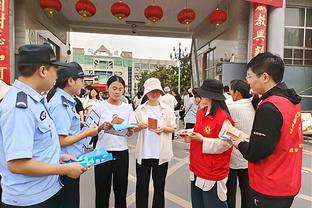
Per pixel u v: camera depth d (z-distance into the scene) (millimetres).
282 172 1983
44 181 1881
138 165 3748
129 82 77750
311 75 11352
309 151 8477
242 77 11609
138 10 14570
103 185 3615
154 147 3699
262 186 2039
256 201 2096
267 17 10828
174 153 7969
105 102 3672
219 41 14492
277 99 1969
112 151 3592
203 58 17172
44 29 13000
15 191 1800
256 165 2080
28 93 1801
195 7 14203
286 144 1956
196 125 3045
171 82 43125
